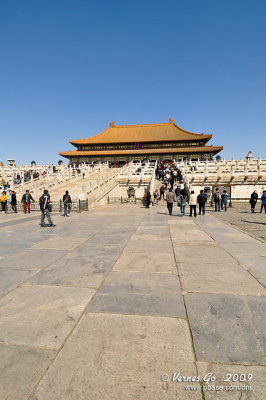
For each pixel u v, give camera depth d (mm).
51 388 2537
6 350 3127
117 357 2980
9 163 57969
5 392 2492
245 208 25234
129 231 11602
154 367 2824
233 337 3371
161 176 38125
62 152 72000
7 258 7246
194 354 3037
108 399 2408
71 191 28859
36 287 5129
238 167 36594
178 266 6449
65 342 3281
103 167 44969
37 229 12406
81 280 5504
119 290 4945
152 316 3932
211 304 4344
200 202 18516
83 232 11422
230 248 8305
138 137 75625
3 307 4277
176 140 69625
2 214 19953
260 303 4383
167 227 12727
